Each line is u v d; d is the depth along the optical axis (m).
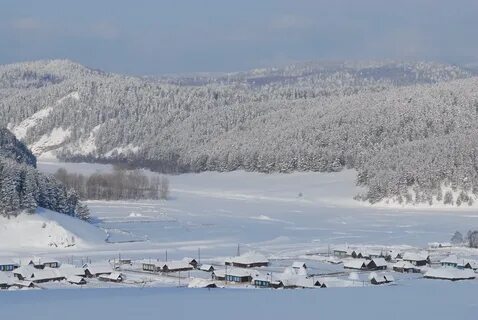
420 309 72.94
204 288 115.00
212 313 71.00
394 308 73.38
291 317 68.25
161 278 142.00
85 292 98.56
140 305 76.38
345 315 69.38
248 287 129.00
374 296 85.38
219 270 143.12
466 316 68.19
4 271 148.38
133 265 157.88
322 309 73.31
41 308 74.31
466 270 145.25
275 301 79.50
